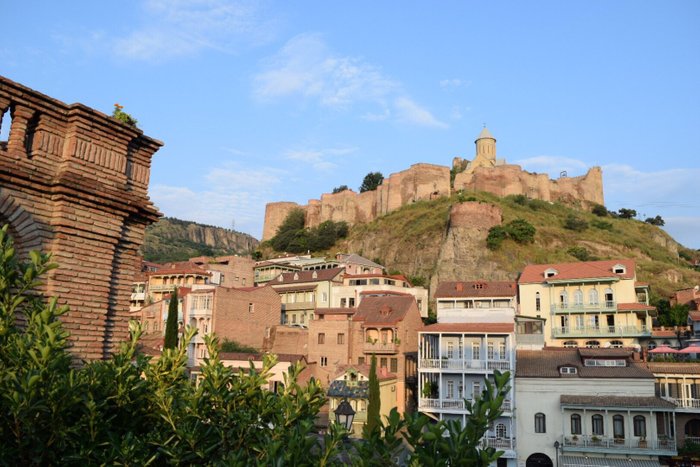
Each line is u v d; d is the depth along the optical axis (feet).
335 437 23.26
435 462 20.35
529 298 224.94
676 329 213.46
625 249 361.51
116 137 50.39
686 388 146.61
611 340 207.31
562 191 446.60
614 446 133.80
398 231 390.42
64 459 23.25
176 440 26.45
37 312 27.35
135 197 51.26
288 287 270.46
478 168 432.66
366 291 239.91
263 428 26.25
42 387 22.84
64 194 45.55
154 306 239.91
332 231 426.10
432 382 159.84
